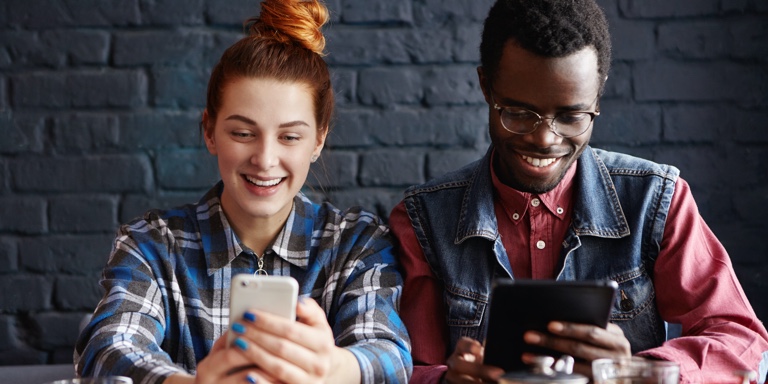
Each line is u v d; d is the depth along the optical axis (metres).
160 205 2.08
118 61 2.08
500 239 1.54
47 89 2.07
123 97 2.08
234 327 1.11
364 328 1.40
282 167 1.43
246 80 1.42
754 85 2.07
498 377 1.15
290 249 1.52
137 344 1.33
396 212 1.63
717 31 2.07
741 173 2.07
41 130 2.07
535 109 1.36
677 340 1.36
